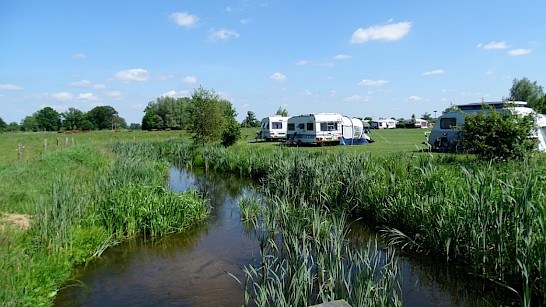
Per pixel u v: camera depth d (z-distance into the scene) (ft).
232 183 51.13
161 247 25.52
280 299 14.44
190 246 25.68
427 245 22.67
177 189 47.24
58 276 19.16
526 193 16.67
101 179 32.45
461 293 17.95
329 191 32.71
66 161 49.75
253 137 136.26
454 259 20.97
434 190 23.73
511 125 35.86
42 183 33.96
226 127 85.61
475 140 38.01
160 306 17.37
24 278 16.53
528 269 15.78
